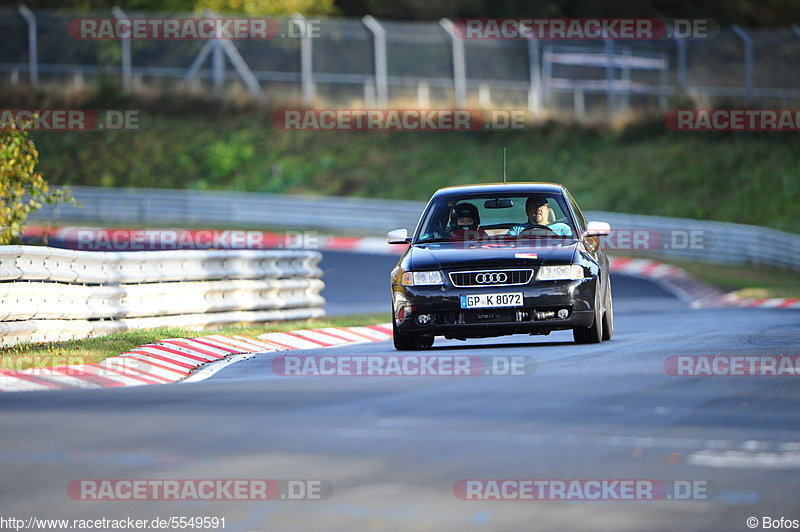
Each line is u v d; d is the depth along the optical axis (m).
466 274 45.88
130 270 56.22
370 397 32.12
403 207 141.62
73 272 51.56
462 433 26.23
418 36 171.00
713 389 33.38
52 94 168.12
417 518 18.95
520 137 166.88
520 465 22.89
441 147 166.12
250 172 161.88
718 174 159.25
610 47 171.12
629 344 47.16
